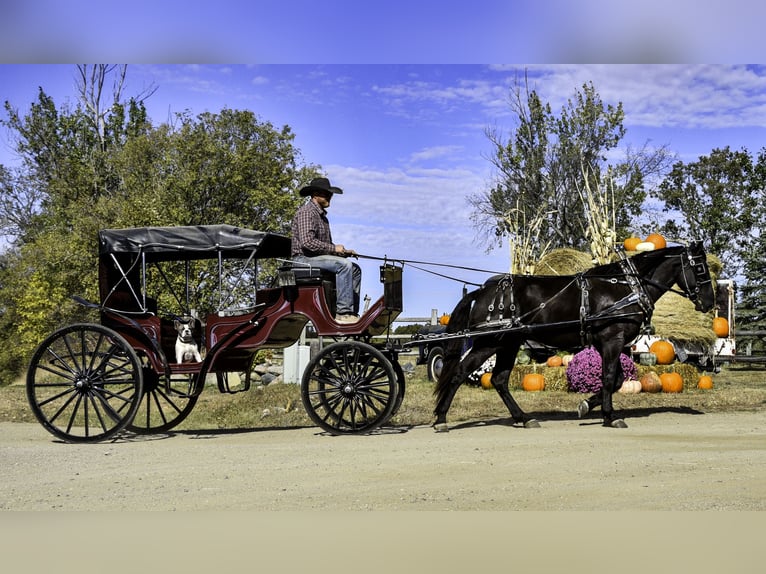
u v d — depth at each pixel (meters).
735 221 39.56
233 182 24.86
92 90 37.94
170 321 10.60
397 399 10.38
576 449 8.45
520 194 35.25
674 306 18.25
